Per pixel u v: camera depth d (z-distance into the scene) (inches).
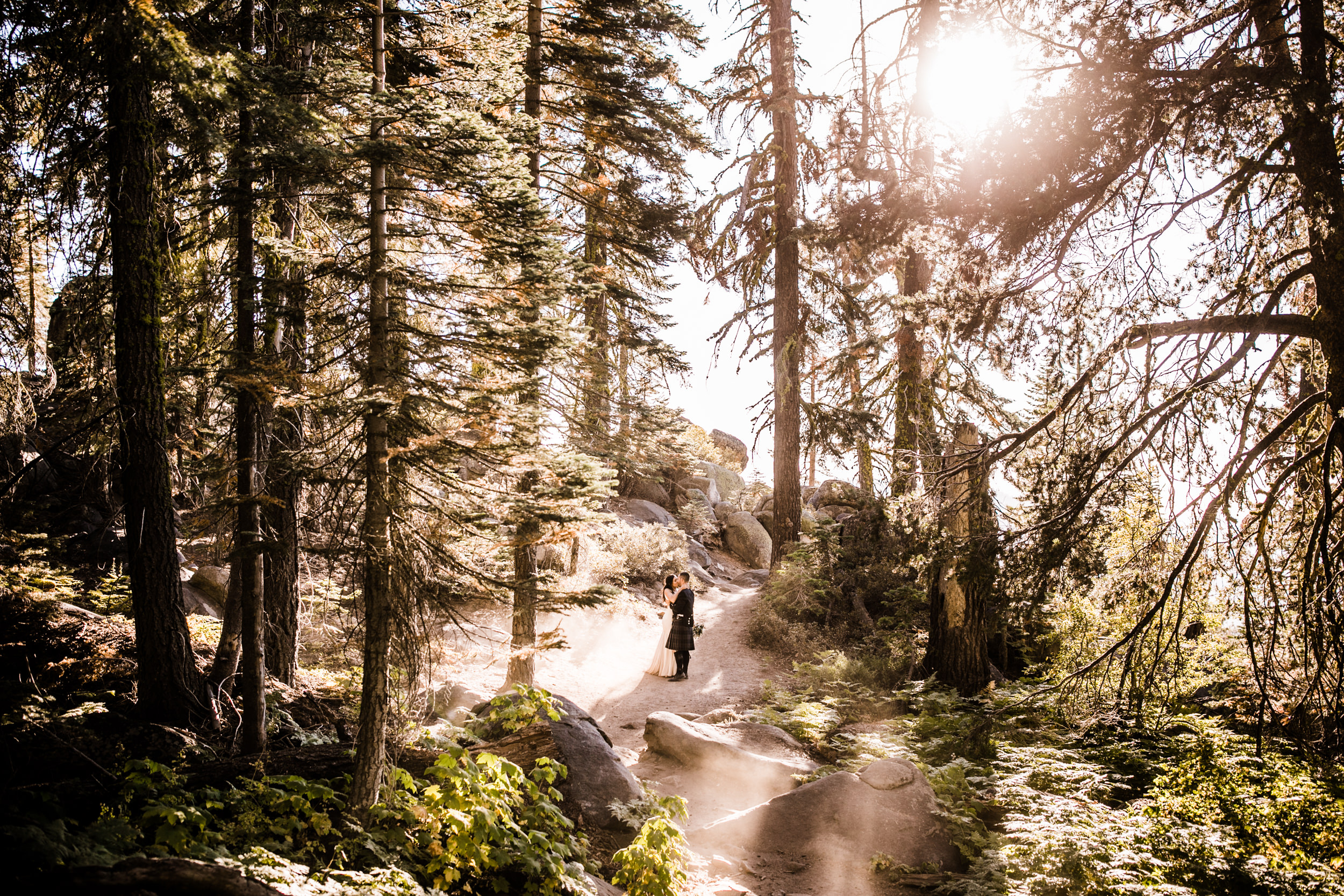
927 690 517.7
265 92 223.9
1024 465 370.6
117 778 222.8
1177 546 353.1
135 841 188.4
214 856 185.9
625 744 434.9
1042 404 384.2
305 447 255.8
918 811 338.0
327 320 240.7
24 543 416.8
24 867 158.6
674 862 266.7
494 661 302.4
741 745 412.5
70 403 319.3
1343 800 302.8
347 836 221.1
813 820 334.0
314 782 243.6
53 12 240.1
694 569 846.5
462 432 260.8
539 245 258.5
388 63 282.5
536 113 501.7
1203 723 377.4
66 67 255.1
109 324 308.5
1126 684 360.8
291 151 220.1
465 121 237.3
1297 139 281.0
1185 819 314.3
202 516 311.1
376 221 242.7
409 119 235.8
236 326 300.4
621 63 517.0
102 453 357.4
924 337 392.8
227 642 336.2
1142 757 382.6
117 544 482.6
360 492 252.7
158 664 293.1
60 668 311.3
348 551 236.8
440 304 256.2
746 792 372.8
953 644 534.6
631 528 798.5
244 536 291.9
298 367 273.9
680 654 556.4
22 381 333.7
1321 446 319.9
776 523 809.5
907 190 360.8
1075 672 373.4
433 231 263.9
